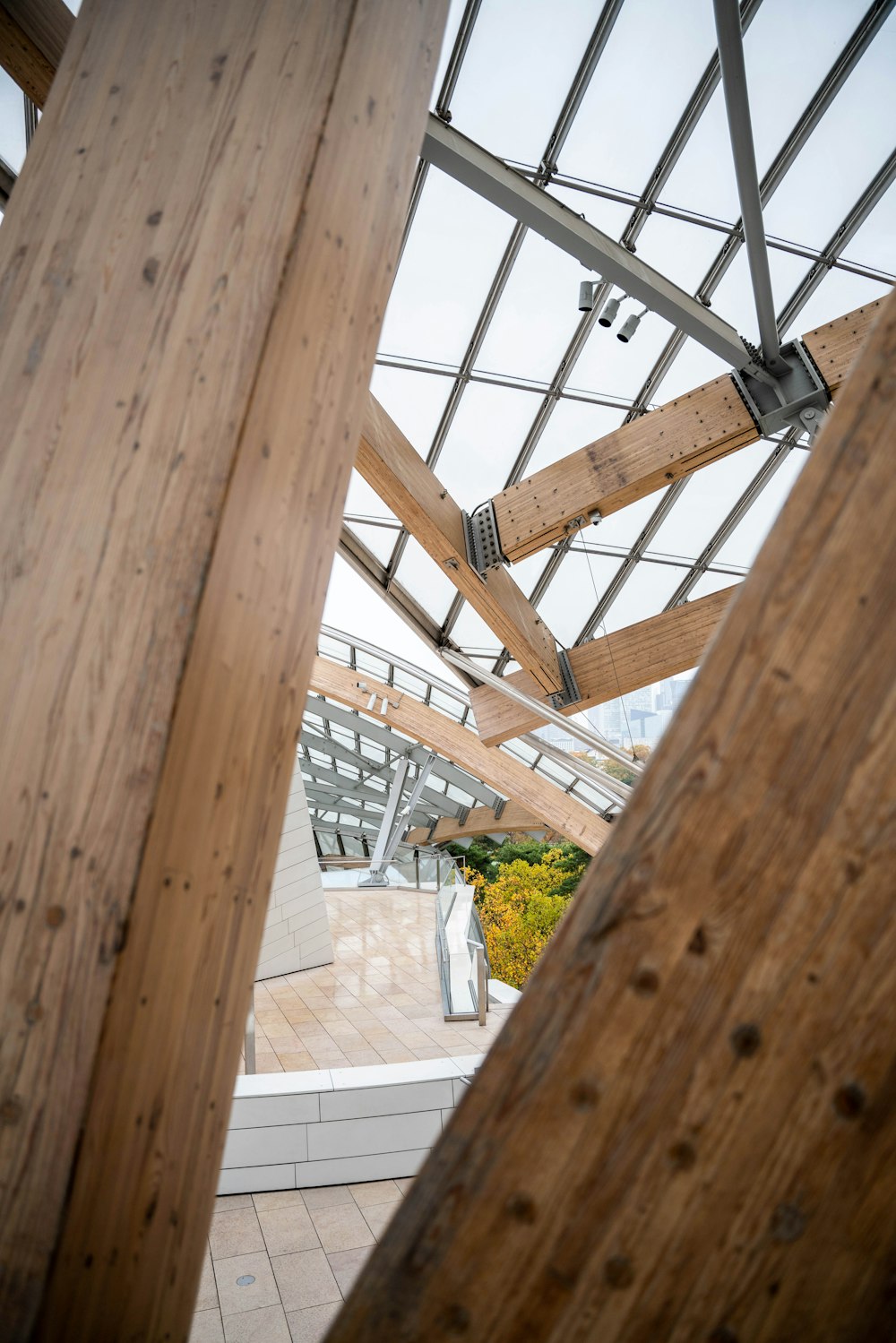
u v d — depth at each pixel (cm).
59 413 156
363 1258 525
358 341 182
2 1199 123
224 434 143
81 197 172
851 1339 100
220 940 154
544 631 1288
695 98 753
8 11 407
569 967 112
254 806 160
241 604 148
